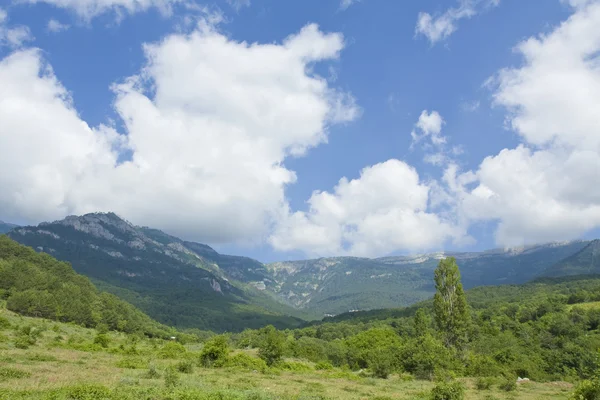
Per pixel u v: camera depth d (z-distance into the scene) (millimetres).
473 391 59688
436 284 107375
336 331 196250
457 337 100438
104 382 34156
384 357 83812
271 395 33188
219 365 67438
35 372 37156
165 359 74312
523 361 95062
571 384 77938
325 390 45250
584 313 134375
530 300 192000
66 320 158125
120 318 189750
